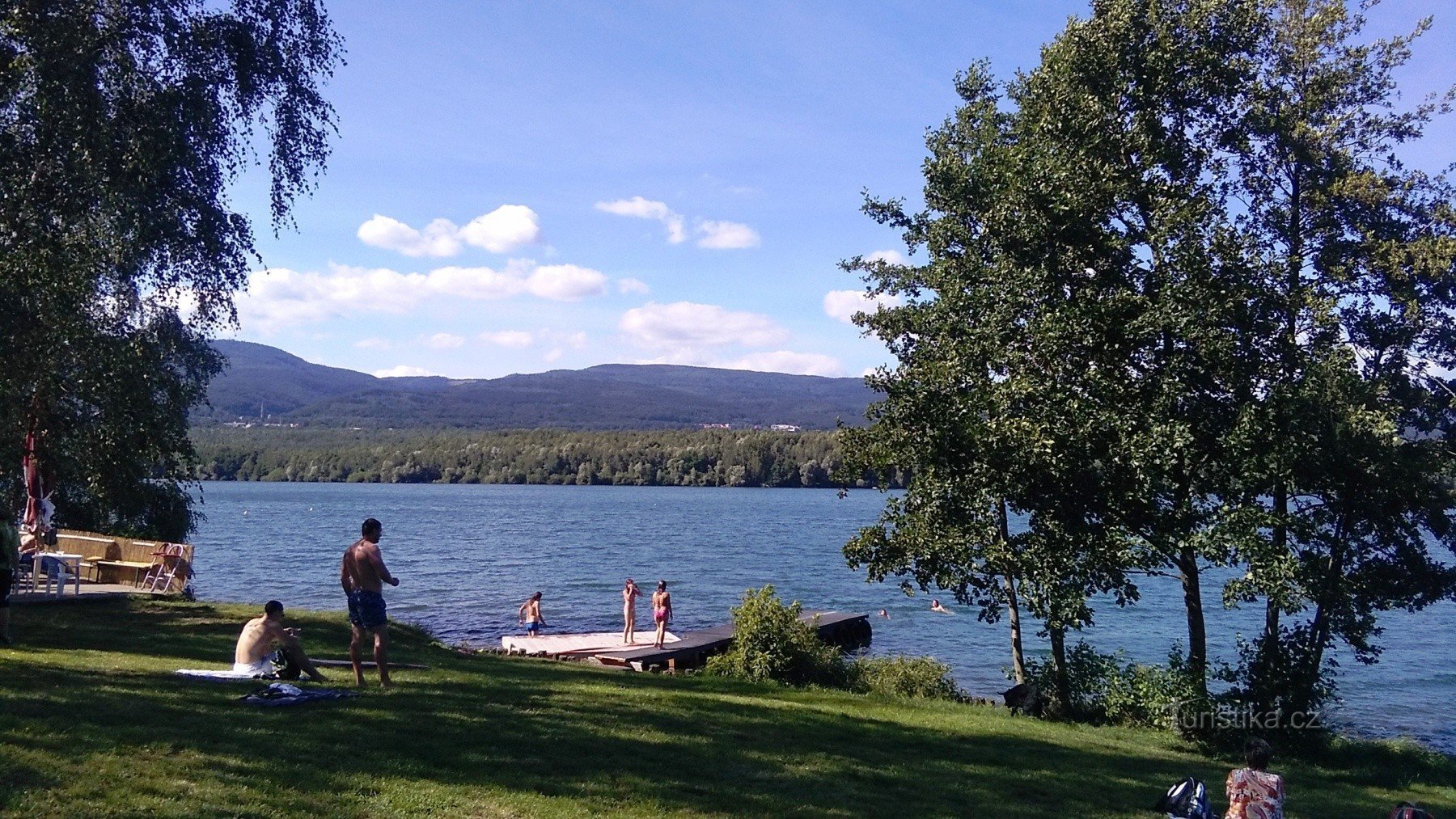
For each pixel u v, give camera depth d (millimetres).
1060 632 19656
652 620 41875
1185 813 10328
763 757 11188
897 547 20469
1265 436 17266
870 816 9445
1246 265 17656
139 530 31734
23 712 8836
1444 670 32062
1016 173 18125
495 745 9883
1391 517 17547
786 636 22078
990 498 18578
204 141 17562
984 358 18797
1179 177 18547
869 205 21828
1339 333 18094
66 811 6629
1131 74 18391
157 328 23281
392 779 8312
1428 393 18156
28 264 15984
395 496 186625
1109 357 17906
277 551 71875
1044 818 10445
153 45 17062
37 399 20766
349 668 14352
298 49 18672
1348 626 17625
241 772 7934
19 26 14984
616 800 8719
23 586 21969
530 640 31672
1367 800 14711
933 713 18250
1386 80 18484
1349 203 18203
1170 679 18875
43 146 15320
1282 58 19000
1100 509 18094
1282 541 18156
